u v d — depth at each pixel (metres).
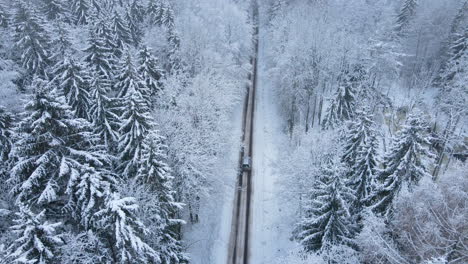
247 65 52.66
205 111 32.94
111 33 34.66
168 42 41.00
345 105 35.16
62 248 14.53
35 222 12.05
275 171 37.06
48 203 16.92
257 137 43.50
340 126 30.58
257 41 70.44
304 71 42.56
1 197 18.16
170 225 21.42
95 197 15.01
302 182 27.08
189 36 43.25
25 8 28.42
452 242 14.70
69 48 29.75
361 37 49.31
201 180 28.91
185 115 30.94
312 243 21.52
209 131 31.59
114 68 31.92
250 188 35.12
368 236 16.77
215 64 44.31
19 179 15.74
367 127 23.11
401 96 49.53
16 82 28.34
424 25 54.47
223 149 32.81
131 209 14.14
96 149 18.70
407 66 55.91
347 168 22.67
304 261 18.97
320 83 43.97
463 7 51.44
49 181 15.59
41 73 28.78
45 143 15.84
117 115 24.41
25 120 14.96
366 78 41.59
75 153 16.16
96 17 37.81
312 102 45.62
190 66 41.31
